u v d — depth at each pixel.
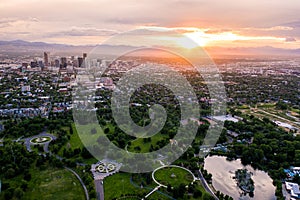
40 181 120.06
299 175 128.62
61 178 122.69
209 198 105.75
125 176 123.94
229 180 127.06
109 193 110.50
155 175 125.00
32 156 140.38
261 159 144.38
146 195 109.38
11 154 139.88
